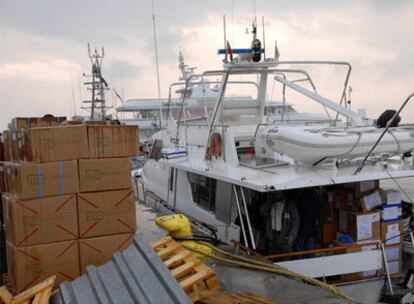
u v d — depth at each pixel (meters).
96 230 3.88
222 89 5.77
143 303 2.80
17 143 4.22
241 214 4.72
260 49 5.95
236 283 3.77
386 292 4.28
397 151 4.50
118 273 3.39
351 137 4.28
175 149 7.00
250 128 6.36
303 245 4.70
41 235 3.71
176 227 4.62
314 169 4.64
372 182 4.54
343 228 4.70
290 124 6.28
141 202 8.52
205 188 5.72
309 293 3.54
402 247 4.61
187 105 7.88
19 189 3.66
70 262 3.80
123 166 3.94
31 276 3.69
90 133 3.83
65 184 3.75
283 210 4.57
